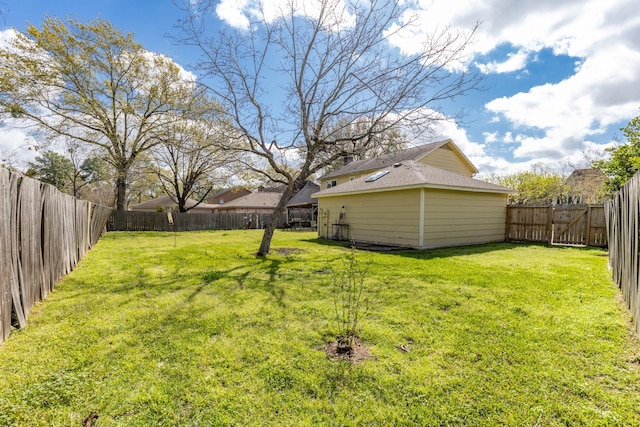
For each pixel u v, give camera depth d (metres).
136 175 18.69
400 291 3.97
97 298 3.79
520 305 3.38
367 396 1.85
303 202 23.59
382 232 9.47
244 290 4.11
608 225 5.62
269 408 1.75
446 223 8.81
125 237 12.59
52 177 25.42
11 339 2.61
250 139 7.08
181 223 18.17
